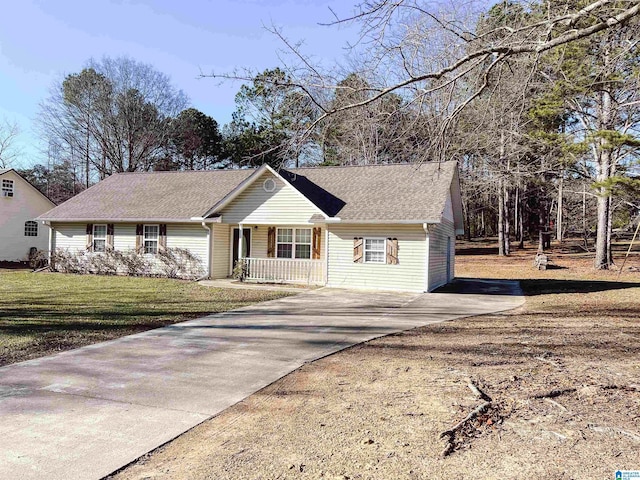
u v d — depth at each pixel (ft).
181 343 25.79
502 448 12.30
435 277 55.77
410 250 52.26
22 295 44.65
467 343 25.32
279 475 11.06
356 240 54.65
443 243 61.21
